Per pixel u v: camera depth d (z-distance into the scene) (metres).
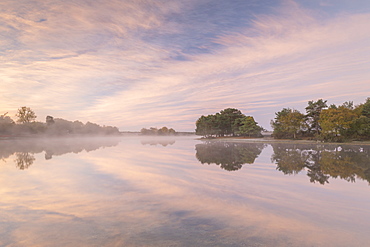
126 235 5.09
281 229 5.45
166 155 24.47
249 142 60.38
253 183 10.66
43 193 8.77
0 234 5.15
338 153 26.34
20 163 17.48
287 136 72.94
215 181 11.12
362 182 10.86
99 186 9.96
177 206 7.21
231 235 5.09
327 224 5.77
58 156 22.91
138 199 7.98
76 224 5.71
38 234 5.14
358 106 62.72
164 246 4.57
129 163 17.80
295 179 11.61
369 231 5.33
